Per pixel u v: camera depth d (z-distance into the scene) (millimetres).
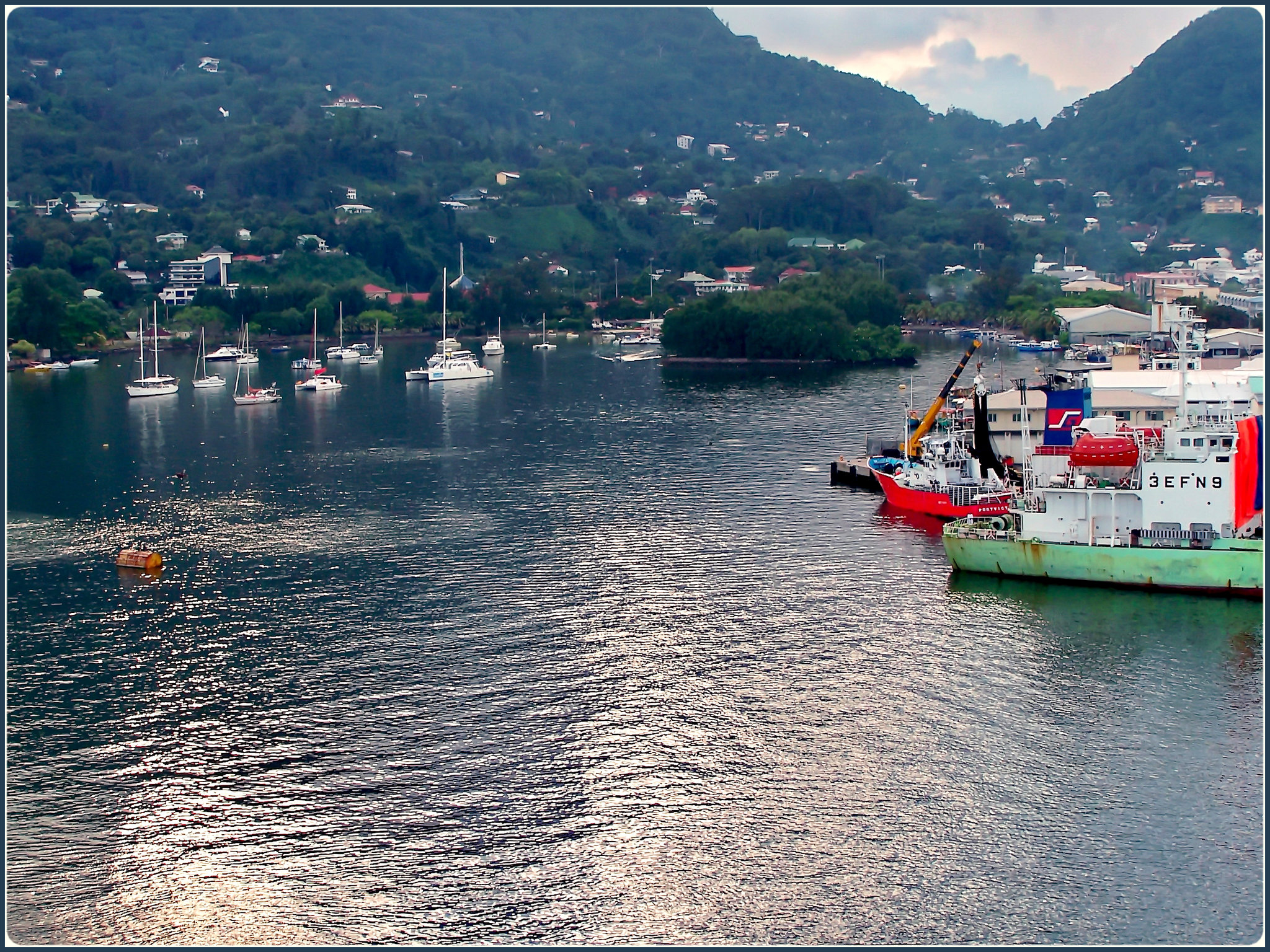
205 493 193250
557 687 109375
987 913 78625
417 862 84750
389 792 92812
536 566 145375
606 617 126438
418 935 77812
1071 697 105625
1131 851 84250
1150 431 139000
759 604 129750
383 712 105438
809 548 151000
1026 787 91750
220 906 80875
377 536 162125
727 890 81188
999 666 112125
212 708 107188
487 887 82062
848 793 91438
